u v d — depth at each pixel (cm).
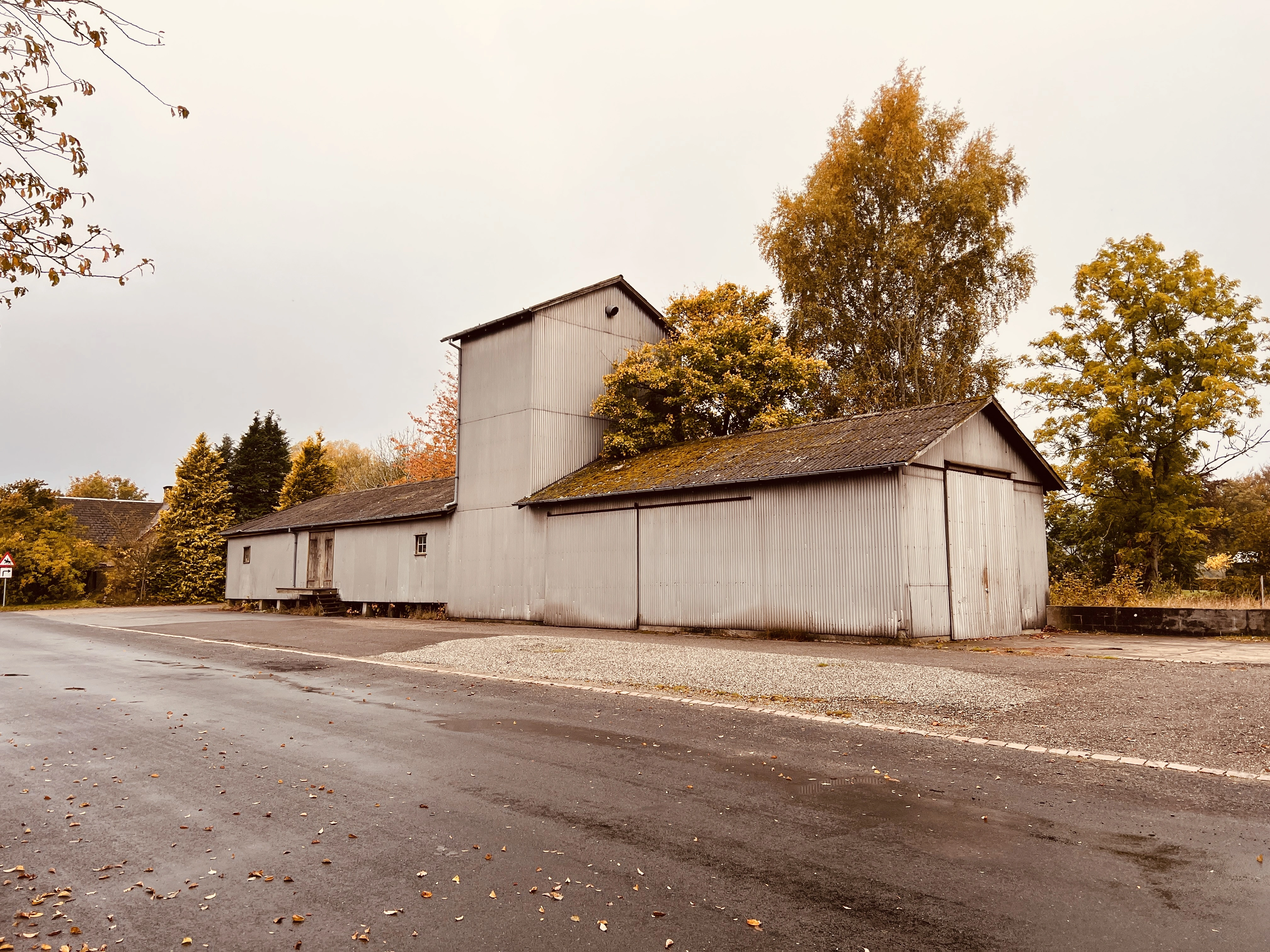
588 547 2094
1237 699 866
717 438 2248
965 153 2961
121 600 3959
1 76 439
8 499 4234
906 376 2855
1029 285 2858
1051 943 343
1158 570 2630
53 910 390
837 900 389
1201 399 2445
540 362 2359
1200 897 387
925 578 1564
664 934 355
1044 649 1424
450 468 4278
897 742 723
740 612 1747
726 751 692
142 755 693
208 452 4306
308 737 760
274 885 416
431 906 387
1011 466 1902
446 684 1097
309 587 3117
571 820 511
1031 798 551
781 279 3052
